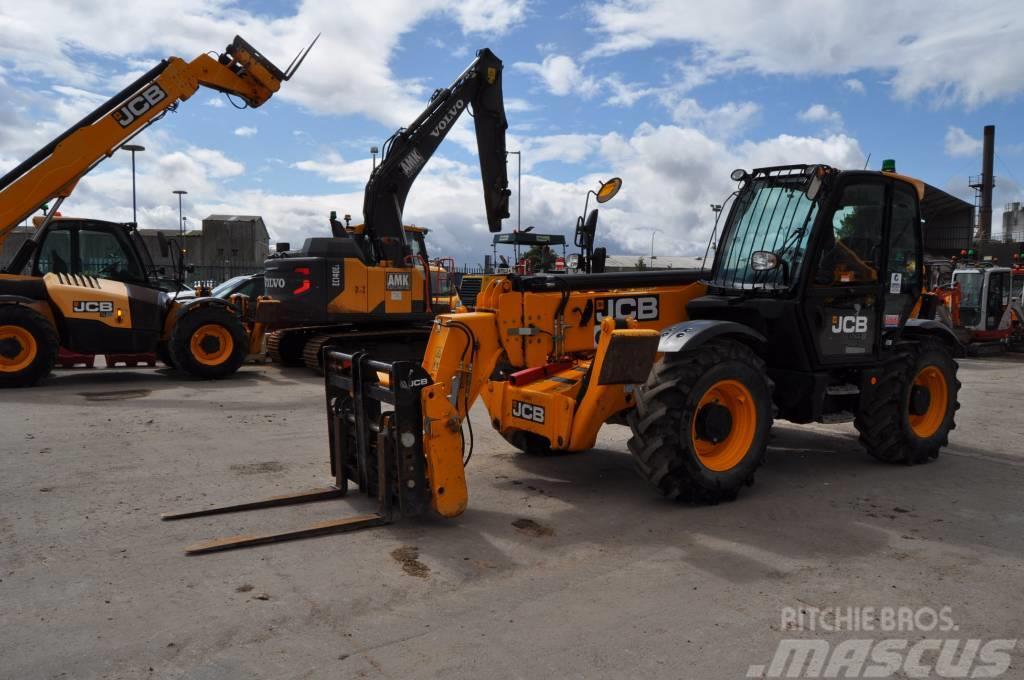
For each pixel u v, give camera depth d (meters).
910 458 6.32
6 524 4.58
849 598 3.65
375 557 4.12
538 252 8.26
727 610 3.50
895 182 6.18
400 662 2.99
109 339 10.48
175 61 10.95
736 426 5.31
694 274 6.36
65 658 2.99
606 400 5.15
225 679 2.86
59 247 10.56
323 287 11.44
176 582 3.75
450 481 4.58
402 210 12.52
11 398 9.30
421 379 4.59
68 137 10.52
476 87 12.41
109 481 5.54
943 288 18.20
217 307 11.36
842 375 6.26
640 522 4.77
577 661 3.01
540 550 4.26
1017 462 6.55
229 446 6.73
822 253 5.75
